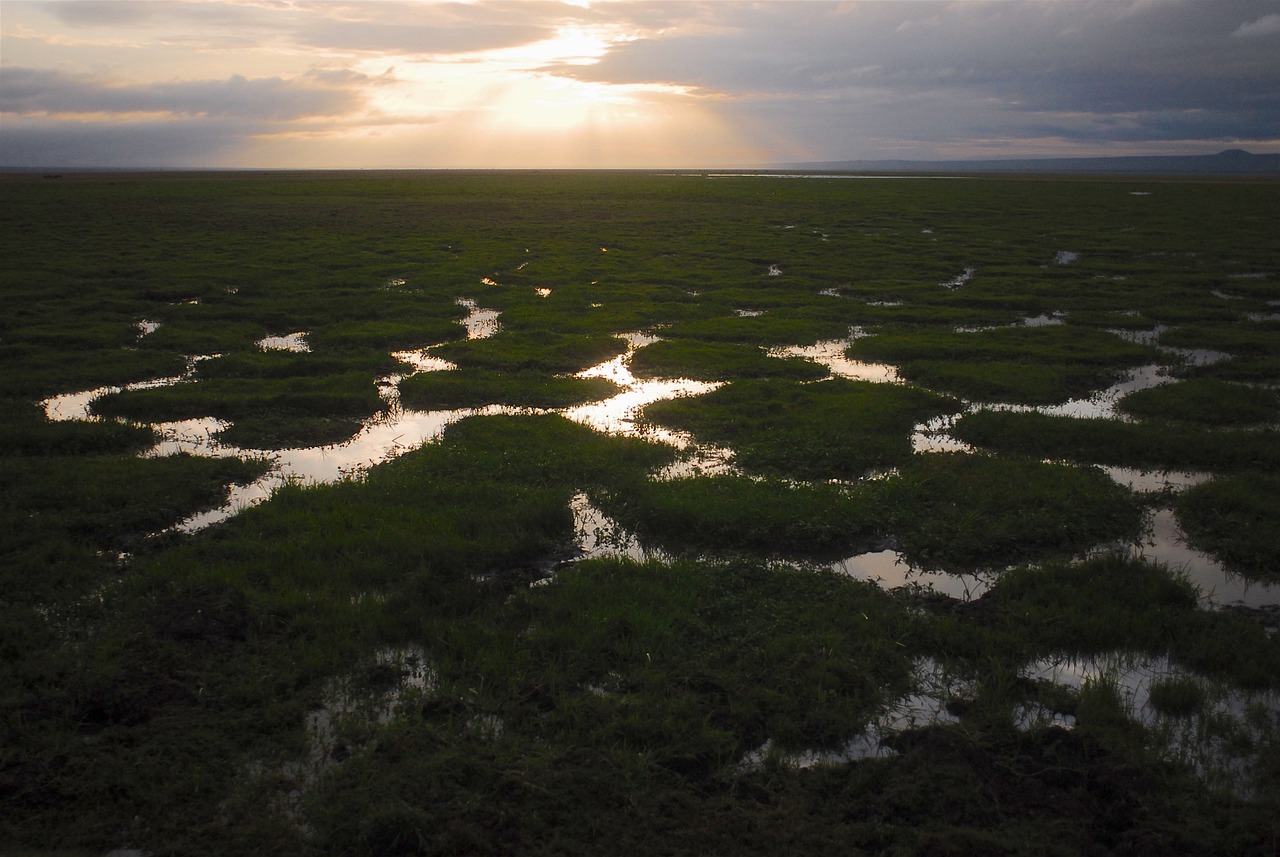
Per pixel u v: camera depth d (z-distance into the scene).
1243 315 22.36
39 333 19.44
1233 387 15.45
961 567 8.86
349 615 7.37
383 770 5.53
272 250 34.91
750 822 5.20
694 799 5.38
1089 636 7.27
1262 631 7.36
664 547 9.27
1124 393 15.95
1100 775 5.50
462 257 33.56
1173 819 5.19
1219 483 10.55
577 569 8.38
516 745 5.78
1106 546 9.30
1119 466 11.97
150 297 25.00
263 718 6.07
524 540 8.96
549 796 5.30
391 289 26.70
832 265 31.97
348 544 8.72
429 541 8.77
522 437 12.52
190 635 7.01
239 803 5.32
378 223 47.16
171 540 9.12
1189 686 6.50
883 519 9.71
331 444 12.88
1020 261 32.62
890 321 22.53
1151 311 23.08
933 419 14.15
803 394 14.98
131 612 7.47
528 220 49.78
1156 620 7.48
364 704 6.35
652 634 7.13
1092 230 43.09
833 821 5.24
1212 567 8.89
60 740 5.80
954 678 6.82
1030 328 20.75
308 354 18.50
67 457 11.85
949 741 5.81
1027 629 7.39
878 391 15.27
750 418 13.65
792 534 9.27
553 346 19.05
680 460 12.00
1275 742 5.94
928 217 51.44
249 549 8.60
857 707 6.34
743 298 25.36
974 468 11.28
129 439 12.59
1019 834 5.07
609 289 26.61
